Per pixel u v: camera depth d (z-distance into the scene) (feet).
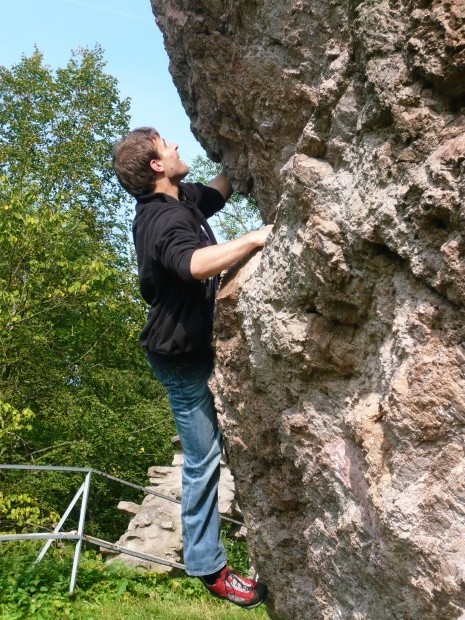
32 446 53.52
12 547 27.89
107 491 55.06
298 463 9.09
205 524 10.98
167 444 55.36
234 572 11.26
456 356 6.57
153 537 29.89
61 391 53.11
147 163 10.79
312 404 8.75
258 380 9.46
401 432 6.88
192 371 10.66
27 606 21.98
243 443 10.30
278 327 8.73
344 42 9.39
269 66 10.80
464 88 6.65
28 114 76.23
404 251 7.04
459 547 6.35
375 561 7.49
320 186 8.15
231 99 11.91
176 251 9.62
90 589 24.59
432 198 6.58
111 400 57.88
